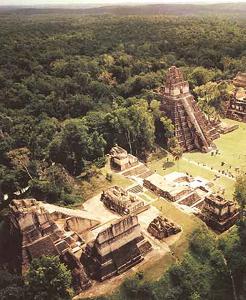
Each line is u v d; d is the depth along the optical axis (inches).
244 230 2544.3
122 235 2315.5
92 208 2878.9
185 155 3919.8
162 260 2384.4
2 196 3127.5
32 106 5044.3
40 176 3149.6
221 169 3567.9
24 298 2041.1
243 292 2341.3
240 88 5285.4
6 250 2335.1
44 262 2080.5
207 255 2458.2
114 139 3804.1
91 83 5506.9
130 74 6200.8
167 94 4101.9
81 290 2196.1
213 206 2701.8
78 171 3390.7
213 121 4384.8
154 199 3004.4
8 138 3848.4
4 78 5861.2
